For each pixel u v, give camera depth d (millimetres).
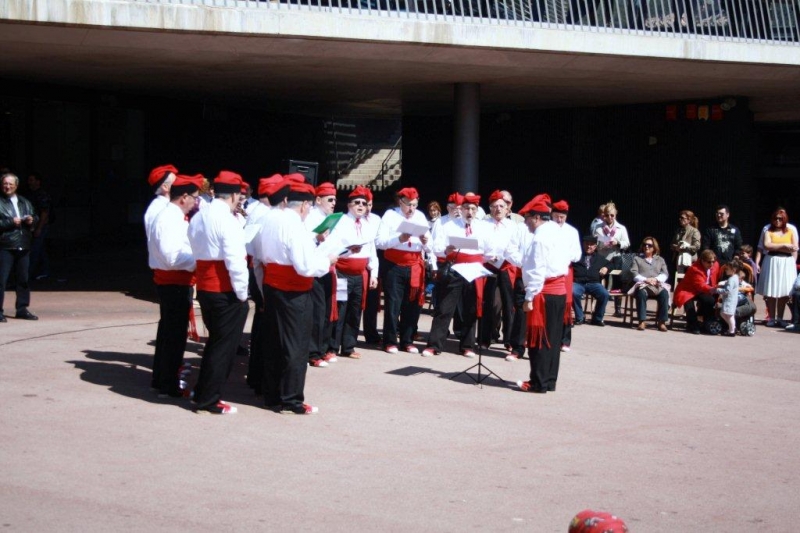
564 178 22344
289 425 7969
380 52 15039
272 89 19969
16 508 5766
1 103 19312
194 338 8781
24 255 12367
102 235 21562
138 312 13781
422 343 12391
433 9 15180
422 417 8430
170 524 5621
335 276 10562
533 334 9547
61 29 13031
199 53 14820
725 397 9812
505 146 23250
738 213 20094
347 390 9375
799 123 20734
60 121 20391
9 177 12148
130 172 21953
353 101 22125
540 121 22672
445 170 24609
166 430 7605
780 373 11273
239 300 8094
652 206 21078
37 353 10242
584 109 21984
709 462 7445
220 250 7973
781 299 15156
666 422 8648
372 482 6566
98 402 8352
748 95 19953
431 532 5688
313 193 8336
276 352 8328
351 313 11023
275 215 8203
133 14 12938
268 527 5645
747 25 18078
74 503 5895
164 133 22422
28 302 12570
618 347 12617
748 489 6816
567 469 7094
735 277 13898
